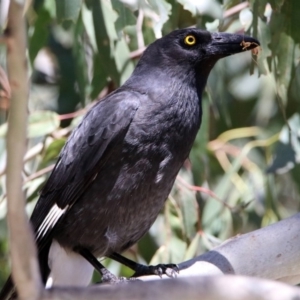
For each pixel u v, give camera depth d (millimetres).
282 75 11375
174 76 9961
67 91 14438
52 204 9641
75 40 12109
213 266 8625
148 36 12133
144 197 9469
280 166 12164
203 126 12461
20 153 5738
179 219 12148
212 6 10750
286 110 12000
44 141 12383
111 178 9398
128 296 5961
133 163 9383
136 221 9547
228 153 13641
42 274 9586
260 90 14727
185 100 9836
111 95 9906
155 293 5875
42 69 14844
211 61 10125
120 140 9391
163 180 9508
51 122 12289
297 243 8727
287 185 14445
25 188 12211
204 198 13531
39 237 9594
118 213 9430
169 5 10453
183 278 5965
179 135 9617
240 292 5695
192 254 11961
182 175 12758
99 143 9453
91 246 9539
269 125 14445
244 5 12461
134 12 11039
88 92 12664
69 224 9484
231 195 13031
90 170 9438
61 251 9562
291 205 14453
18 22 5668
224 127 14016
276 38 11297
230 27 12812
